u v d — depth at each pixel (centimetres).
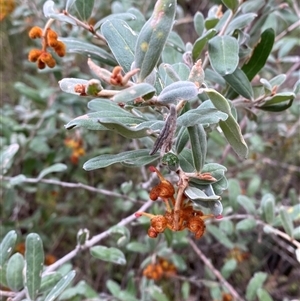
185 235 27
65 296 23
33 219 33
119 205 32
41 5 30
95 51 18
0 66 49
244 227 23
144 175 25
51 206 37
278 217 22
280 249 39
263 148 34
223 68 15
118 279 37
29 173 33
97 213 39
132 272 29
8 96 47
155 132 12
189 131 12
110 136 37
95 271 37
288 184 39
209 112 12
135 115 13
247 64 17
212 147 32
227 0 16
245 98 17
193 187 12
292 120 36
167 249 26
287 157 38
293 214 22
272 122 35
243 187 37
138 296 32
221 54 15
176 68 14
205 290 36
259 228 25
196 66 11
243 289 37
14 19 41
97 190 25
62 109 32
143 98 10
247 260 38
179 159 13
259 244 38
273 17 26
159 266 26
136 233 35
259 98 17
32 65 36
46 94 32
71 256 20
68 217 35
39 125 32
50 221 33
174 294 35
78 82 11
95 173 38
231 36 17
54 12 16
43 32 16
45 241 34
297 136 38
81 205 37
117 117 12
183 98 10
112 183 38
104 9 34
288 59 29
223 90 18
